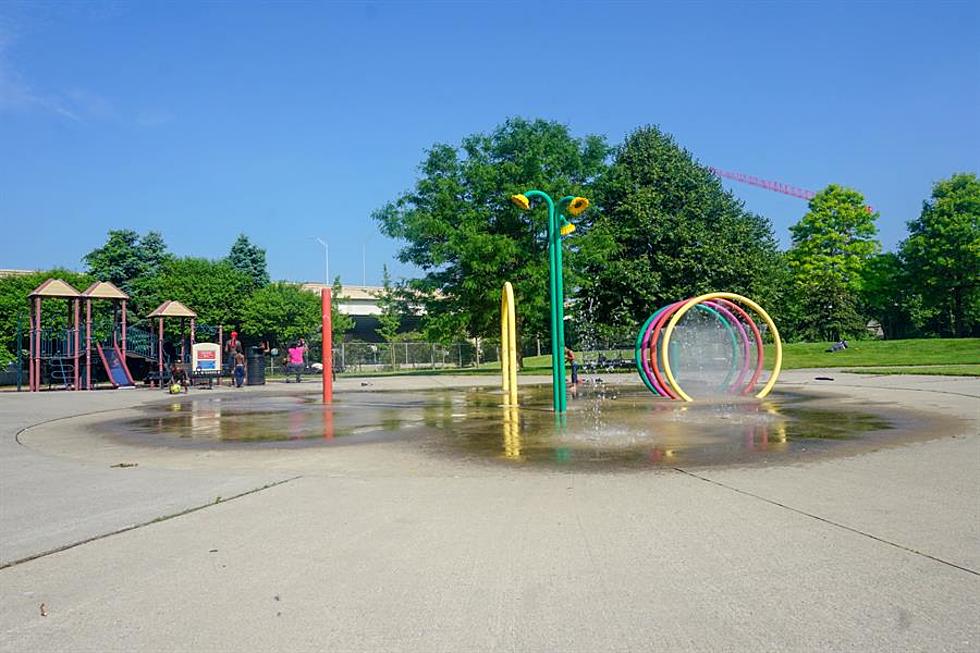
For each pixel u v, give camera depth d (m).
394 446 10.59
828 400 16.84
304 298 57.53
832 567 4.58
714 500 6.52
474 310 35.50
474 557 4.95
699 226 37.59
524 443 10.55
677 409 15.37
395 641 3.62
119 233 53.06
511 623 3.81
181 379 29.91
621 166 38.81
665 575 4.50
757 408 15.33
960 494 6.62
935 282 57.38
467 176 34.91
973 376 23.75
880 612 3.85
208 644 3.63
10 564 5.01
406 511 6.33
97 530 5.88
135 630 3.82
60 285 30.11
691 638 3.57
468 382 29.80
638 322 37.88
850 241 61.16
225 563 4.93
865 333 58.97
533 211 33.53
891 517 5.79
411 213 35.16
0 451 10.77
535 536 5.43
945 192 57.53
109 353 33.06
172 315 32.62
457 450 10.03
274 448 10.64
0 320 40.56
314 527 5.83
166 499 7.04
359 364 49.19
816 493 6.73
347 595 4.27
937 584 4.25
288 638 3.68
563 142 35.72
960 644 3.45
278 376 43.22
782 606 3.95
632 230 37.12
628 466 8.40
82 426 14.34
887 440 10.17
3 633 3.82
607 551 5.01
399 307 45.81
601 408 15.95
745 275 37.88
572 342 39.53
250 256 67.75
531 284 33.12
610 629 3.70
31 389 29.25
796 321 58.44
